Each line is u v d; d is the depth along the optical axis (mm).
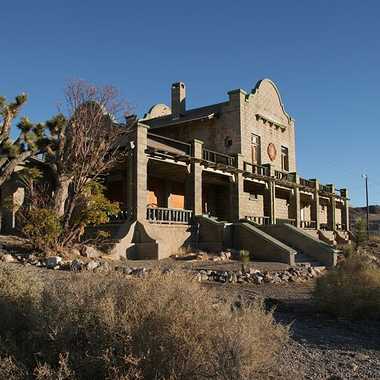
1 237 18328
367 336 8531
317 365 6250
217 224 24312
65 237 17172
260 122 34812
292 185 34906
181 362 4027
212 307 4633
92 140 18969
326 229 40656
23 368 4184
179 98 35781
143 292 4688
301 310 10773
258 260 22891
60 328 4473
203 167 26531
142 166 21766
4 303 5461
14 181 21328
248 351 4070
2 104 17938
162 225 22172
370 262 12438
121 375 3869
